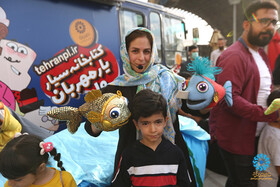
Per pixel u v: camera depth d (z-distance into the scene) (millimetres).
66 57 2432
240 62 1214
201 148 2035
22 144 928
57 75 2354
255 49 1265
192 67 1035
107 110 876
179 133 1164
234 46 1276
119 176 1055
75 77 2514
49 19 2299
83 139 2053
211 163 2592
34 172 935
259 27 880
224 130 1401
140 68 1039
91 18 2703
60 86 2379
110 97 920
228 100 1100
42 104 2236
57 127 2398
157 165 1010
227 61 1240
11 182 943
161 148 1021
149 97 913
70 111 928
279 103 1041
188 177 1086
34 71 2174
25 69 2109
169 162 1021
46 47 2264
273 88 1225
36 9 2197
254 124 1333
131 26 3346
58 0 2379
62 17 2408
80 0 2586
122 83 1084
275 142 1346
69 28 2467
